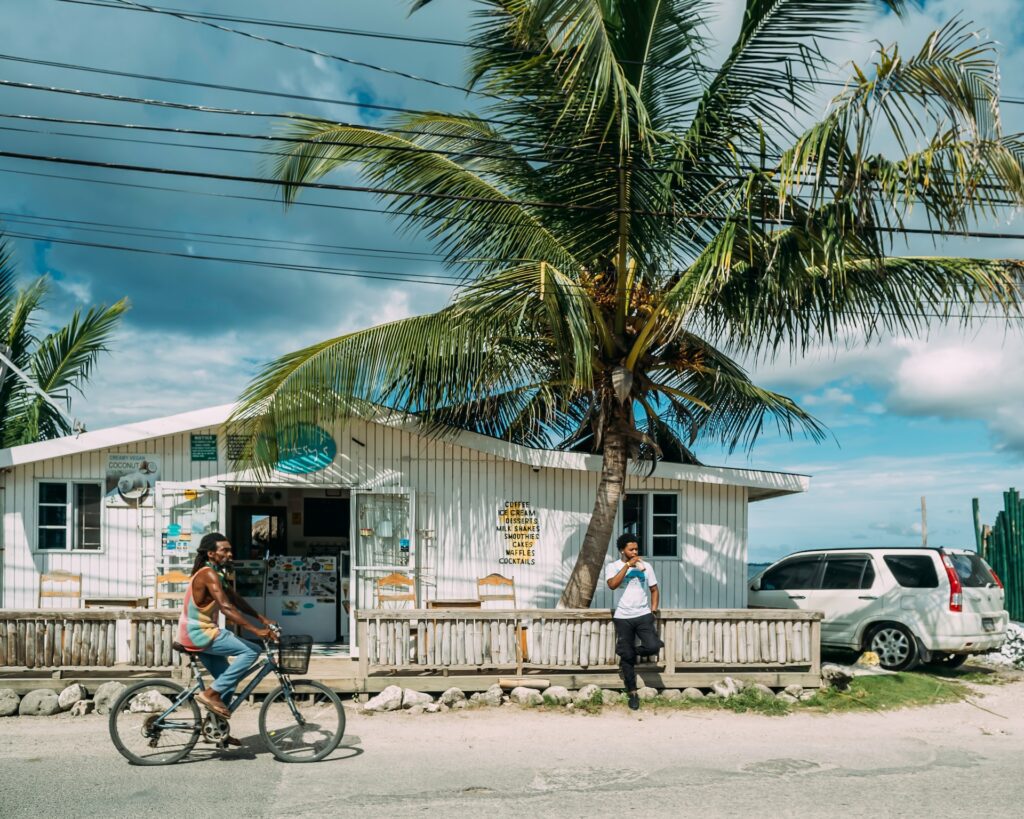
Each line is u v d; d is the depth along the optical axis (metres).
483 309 10.38
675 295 10.23
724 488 13.48
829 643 12.77
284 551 15.37
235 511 15.30
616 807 6.28
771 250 10.12
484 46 10.27
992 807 6.39
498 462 12.87
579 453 12.78
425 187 10.68
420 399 11.68
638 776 7.13
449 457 12.77
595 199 10.50
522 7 9.80
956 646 11.85
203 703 7.13
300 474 12.33
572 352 11.26
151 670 9.62
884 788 6.88
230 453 12.12
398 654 9.84
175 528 11.97
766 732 8.90
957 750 8.30
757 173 9.55
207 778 6.82
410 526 12.45
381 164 10.70
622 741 8.37
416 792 6.56
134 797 6.32
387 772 7.11
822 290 10.63
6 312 17.89
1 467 11.67
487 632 10.02
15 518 11.85
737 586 13.35
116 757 7.44
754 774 7.26
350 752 7.75
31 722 8.82
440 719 9.12
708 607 13.25
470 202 10.63
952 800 6.56
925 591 12.15
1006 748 8.44
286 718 7.54
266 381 10.38
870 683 10.91
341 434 12.52
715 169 10.31
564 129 10.19
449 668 9.97
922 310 10.71
